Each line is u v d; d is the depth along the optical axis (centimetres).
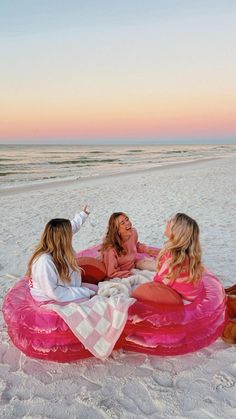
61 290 318
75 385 278
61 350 293
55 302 315
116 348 310
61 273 320
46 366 303
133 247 415
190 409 250
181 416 244
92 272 379
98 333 288
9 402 262
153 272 389
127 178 1952
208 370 291
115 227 396
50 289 311
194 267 309
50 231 318
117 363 303
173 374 287
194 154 5609
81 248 661
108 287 343
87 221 878
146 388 272
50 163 3328
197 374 286
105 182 1777
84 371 295
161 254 326
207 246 635
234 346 324
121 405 255
